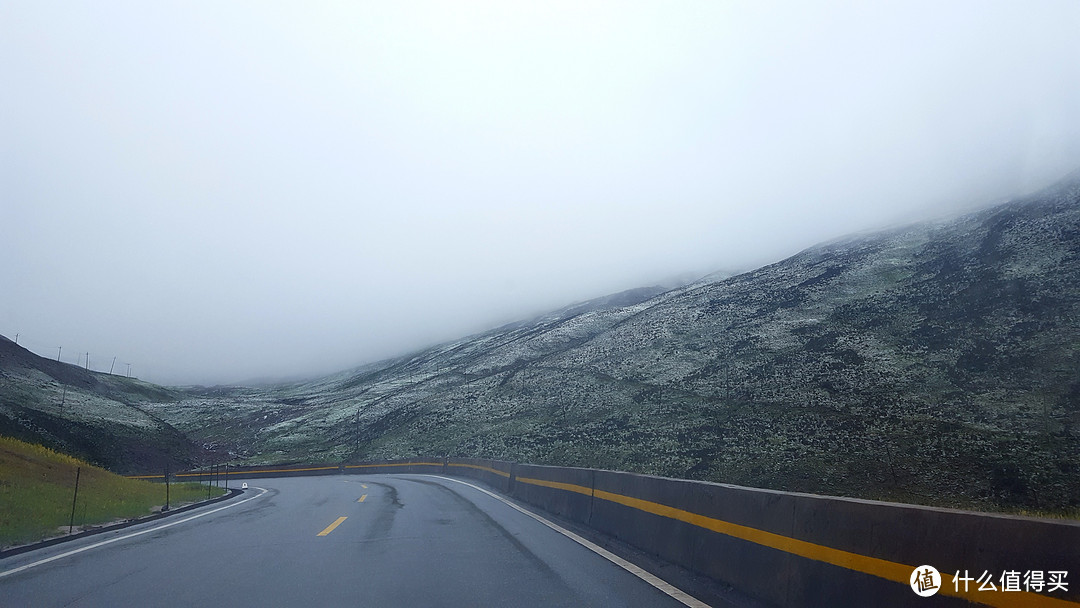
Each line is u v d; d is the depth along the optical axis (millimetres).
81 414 59719
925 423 36656
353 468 57438
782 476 33219
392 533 12477
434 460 45812
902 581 4684
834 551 5438
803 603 5723
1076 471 27609
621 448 45781
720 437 42719
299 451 80750
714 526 7605
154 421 72062
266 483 43562
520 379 79625
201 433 102188
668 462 39875
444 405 80250
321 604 6934
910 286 62406
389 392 105625
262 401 131375
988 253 61000
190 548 10938
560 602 6941
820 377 48812
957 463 30828
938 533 4477
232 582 8062
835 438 37719
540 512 16094
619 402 58562
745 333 65562
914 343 49312
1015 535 3971
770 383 51156
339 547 10820
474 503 19062
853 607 5109
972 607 4117
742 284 88250
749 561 6723
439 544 10984
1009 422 34219
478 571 8625
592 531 12234
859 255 81062
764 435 41156
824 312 63938
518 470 21312
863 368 47844
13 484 17953
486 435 61844
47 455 24312
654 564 8797
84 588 7812
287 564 9281
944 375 42500
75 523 14734
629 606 6711
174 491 27859
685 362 63438
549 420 60312
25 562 9695
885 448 34531
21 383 60812
